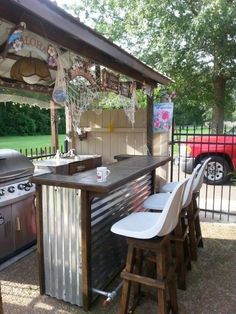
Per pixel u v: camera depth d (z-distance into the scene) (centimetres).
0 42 223
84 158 508
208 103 1062
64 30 203
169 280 211
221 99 996
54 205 235
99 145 584
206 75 952
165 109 520
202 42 865
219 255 327
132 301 238
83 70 313
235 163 646
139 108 543
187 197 259
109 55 281
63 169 436
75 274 235
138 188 324
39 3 172
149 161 339
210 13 778
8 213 322
